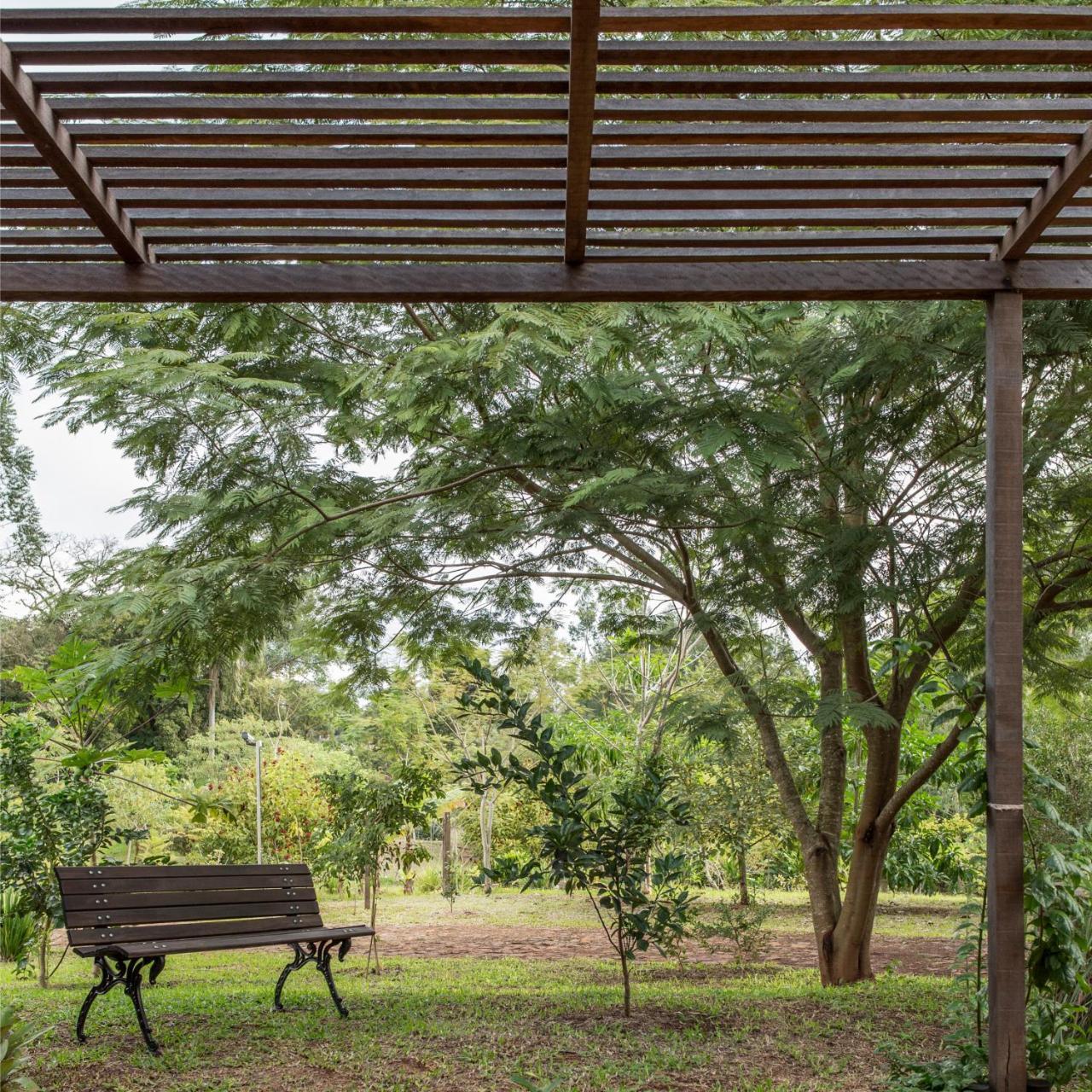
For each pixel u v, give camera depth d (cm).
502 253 389
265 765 1339
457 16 282
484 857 1545
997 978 381
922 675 734
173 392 597
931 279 392
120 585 698
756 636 845
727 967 851
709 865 1338
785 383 651
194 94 312
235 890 556
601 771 1285
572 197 349
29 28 282
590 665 1599
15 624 2045
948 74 310
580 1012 560
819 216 374
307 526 696
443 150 340
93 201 340
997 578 392
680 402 641
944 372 589
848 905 758
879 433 617
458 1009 570
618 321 530
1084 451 605
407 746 1602
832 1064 452
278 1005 574
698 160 343
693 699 819
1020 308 394
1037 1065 397
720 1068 447
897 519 663
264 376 687
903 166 356
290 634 831
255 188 355
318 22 285
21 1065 374
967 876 1304
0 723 814
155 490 681
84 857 751
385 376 581
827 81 309
